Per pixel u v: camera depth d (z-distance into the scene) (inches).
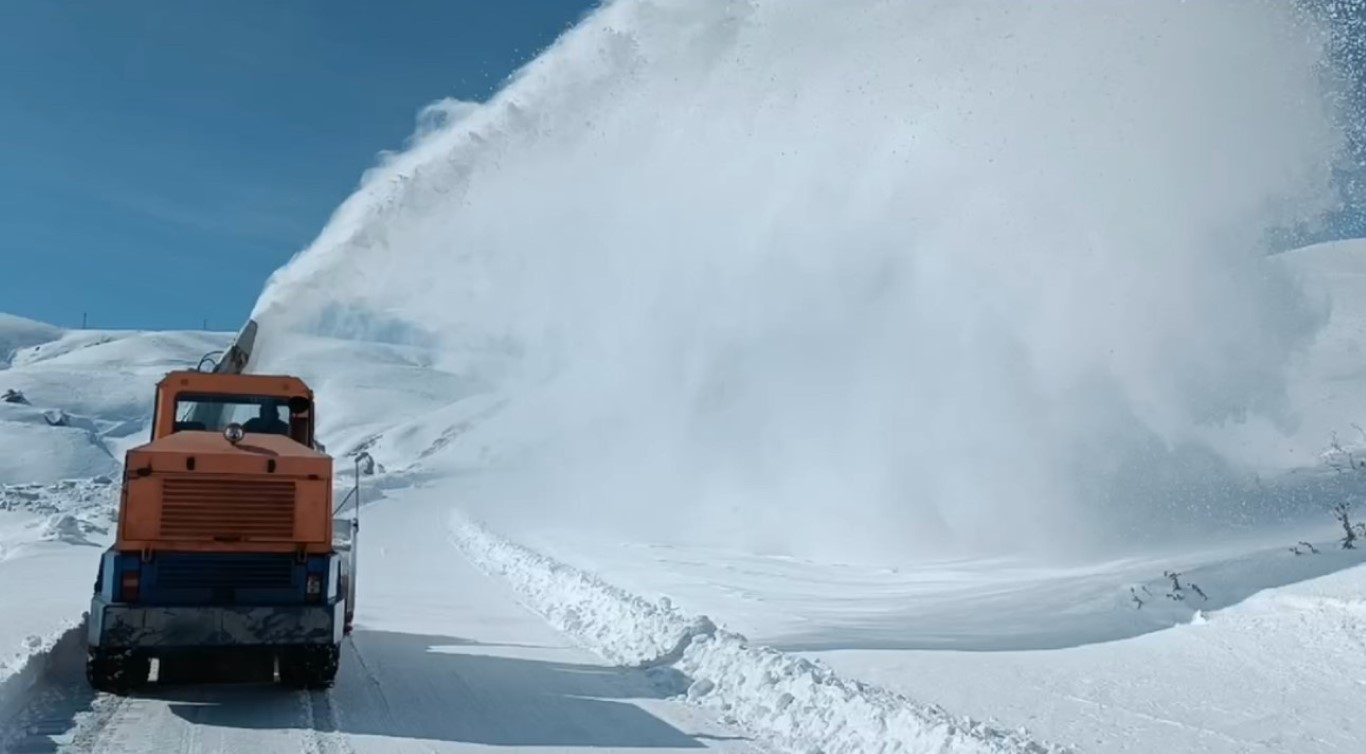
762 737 276.7
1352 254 1651.1
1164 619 357.4
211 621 285.3
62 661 337.4
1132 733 250.4
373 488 1729.8
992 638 371.2
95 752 247.3
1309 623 318.3
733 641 356.8
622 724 288.4
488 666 371.2
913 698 291.1
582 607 502.0
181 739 261.4
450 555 860.0
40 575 584.7
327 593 299.1
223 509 293.4
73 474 2197.3
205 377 348.8
